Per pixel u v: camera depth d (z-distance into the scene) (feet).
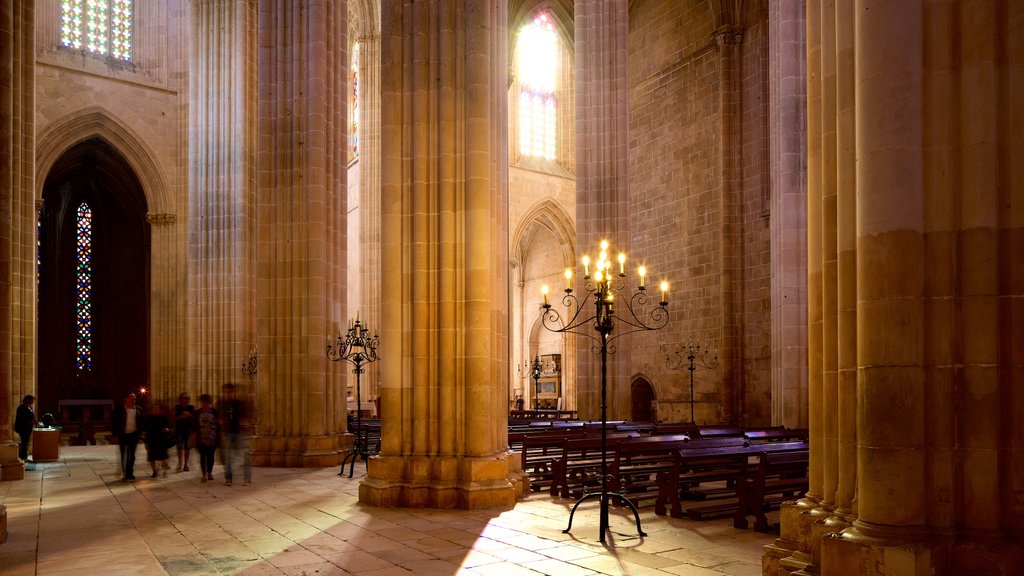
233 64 105.81
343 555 30.19
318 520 38.04
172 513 40.75
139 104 130.52
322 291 64.75
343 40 68.80
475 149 43.70
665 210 125.80
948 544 18.99
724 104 114.62
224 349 103.14
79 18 127.54
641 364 128.16
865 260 19.97
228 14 106.42
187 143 133.18
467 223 43.68
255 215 106.52
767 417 106.73
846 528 20.07
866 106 20.13
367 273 129.29
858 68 20.43
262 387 64.39
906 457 19.12
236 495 47.32
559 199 153.79
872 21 20.07
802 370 70.44
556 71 157.48
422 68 44.70
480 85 43.91
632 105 134.00
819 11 24.32
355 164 145.89
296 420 64.03
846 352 21.45
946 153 19.83
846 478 21.26
